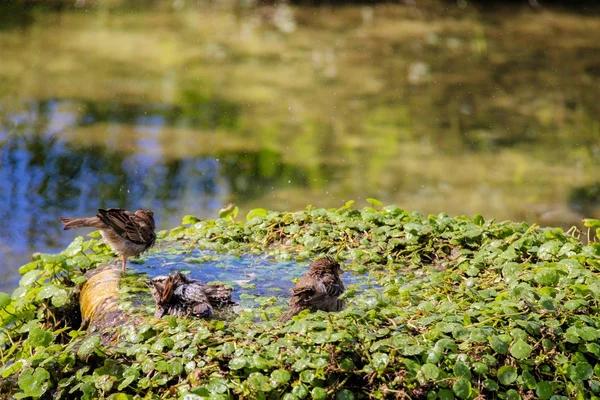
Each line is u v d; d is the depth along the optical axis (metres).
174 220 13.86
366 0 32.59
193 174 15.91
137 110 19.80
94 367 6.78
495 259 8.52
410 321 6.97
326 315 6.86
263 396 6.14
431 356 6.46
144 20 29.47
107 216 8.43
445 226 9.36
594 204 15.52
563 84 23.95
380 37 28.44
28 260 11.95
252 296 7.89
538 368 6.69
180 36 27.50
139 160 16.45
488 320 6.93
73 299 8.31
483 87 23.45
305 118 19.92
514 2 33.22
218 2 31.73
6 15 28.89
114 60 24.19
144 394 6.41
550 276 7.60
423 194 15.68
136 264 8.84
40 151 16.73
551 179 16.69
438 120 20.42
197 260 8.95
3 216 13.48
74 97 20.41
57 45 25.56
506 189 15.94
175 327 6.84
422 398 6.30
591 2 34.12
